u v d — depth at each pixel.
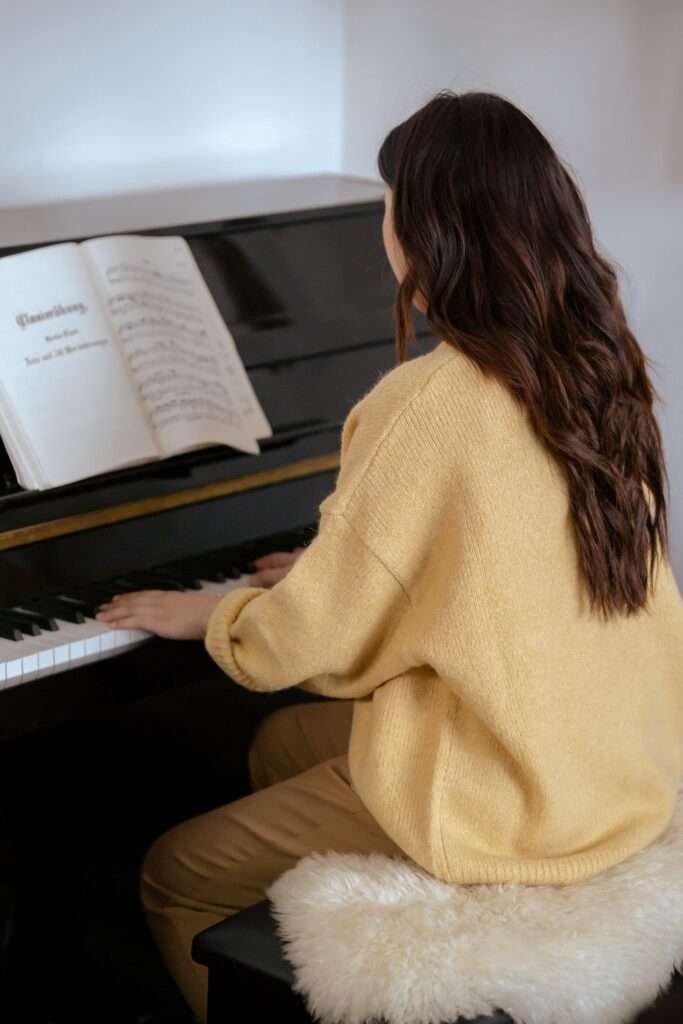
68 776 2.18
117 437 1.84
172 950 1.74
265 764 2.01
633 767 1.53
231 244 2.11
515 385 1.37
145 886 1.77
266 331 2.08
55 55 2.32
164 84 2.48
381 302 2.24
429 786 1.46
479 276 1.38
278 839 1.65
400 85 2.66
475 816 1.46
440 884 1.44
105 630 1.70
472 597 1.39
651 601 1.56
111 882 2.27
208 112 2.57
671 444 2.50
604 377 1.41
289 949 1.39
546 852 1.47
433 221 1.39
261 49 2.60
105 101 2.42
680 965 1.47
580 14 2.39
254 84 2.62
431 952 1.35
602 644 1.49
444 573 1.41
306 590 1.45
